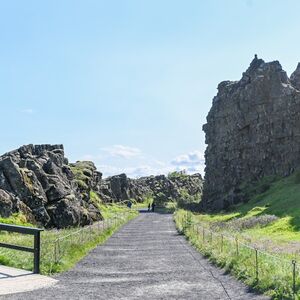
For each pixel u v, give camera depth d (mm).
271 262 21172
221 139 104062
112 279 21438
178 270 24062
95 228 42906
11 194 43562
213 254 27578
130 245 36375
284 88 89688
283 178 84250
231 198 84688
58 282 20312
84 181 71750
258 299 17078
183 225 48875
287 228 42188
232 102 100625
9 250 24922
